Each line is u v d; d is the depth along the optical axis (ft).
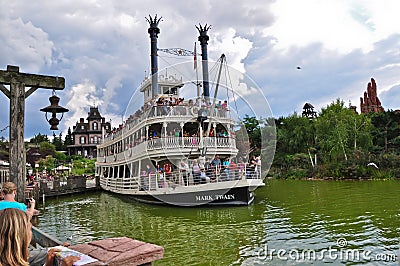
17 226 7.84
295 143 141.90
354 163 110.52
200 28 80.48
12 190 15.79
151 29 79.87
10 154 26.35
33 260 11.33
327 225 38.06
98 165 109.91
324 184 92.99
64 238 38.27
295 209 49.67
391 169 105.70
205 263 27.04
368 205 50.70
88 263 8.11
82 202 72.79
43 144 210.79
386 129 136.05
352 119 131.13
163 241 34.37
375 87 234.99
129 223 44.60
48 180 104.58
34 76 27.66
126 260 8.39
